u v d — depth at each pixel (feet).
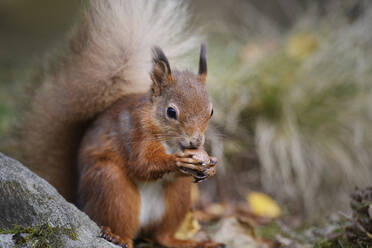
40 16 20.42
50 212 11.58
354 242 11.84
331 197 12.66
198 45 12.17
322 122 12.91
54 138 12.10
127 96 12.00
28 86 12.23
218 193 12.66
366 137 12.87
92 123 11.99
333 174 12.76
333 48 13.10
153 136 11.81
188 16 12.16
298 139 12.79
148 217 11.96
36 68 12.26
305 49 13.12
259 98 12.91
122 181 11.83
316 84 12.97
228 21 15.44
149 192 11.92
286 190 12.67
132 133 11.83
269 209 12.46
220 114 12.80
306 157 12.78
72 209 11.63
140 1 12.05
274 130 12.84
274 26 14.96
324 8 15.14
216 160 11.77
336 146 12.83
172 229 12.01
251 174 12.78
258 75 12.98
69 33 12.14
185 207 12.00
